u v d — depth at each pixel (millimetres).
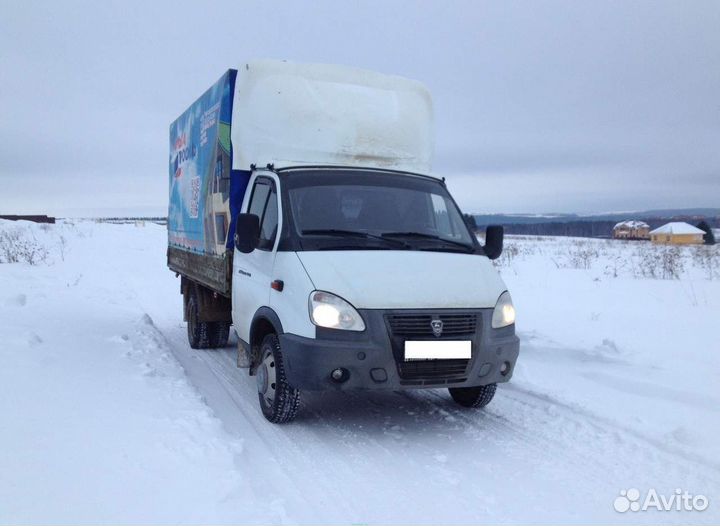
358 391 6609
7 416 4457
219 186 7008
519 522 3711
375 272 4984
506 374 5230
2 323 7812
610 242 42688
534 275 17328
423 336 4793
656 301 12109
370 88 6742
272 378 5465
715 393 6008
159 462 4008
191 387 6004
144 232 42719
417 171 6473
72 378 5668
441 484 4238
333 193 5789
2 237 28844
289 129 6258
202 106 7973
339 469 4445
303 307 4887
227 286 6738
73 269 19750
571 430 5375
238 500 3633
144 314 10977
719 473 4465
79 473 3697
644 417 5590
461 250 5707
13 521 3076
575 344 8086
